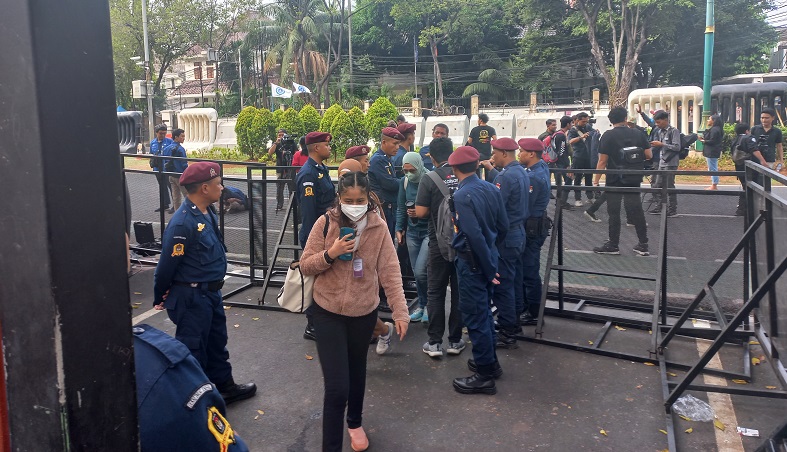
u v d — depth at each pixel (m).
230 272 7.70
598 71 47.72
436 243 4.95
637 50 34.06
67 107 1.20
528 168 5.54
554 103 52.44
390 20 54.03
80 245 1.23
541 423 3.97
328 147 5.37
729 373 4.57
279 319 6.12
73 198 1.21
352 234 3.35
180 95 57.16
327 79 42.78
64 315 1.20
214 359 4.23
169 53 42.97
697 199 5.43
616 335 5.50
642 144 8.16
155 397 1.61
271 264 6.57
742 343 5.22
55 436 1.23
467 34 50.22
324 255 3.33
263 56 48.72
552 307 6.16
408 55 55.94
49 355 1.21
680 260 5.52
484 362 4.36
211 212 4.23
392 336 5.59
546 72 46.59
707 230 5.41
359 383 3.62
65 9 1.19
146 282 7.41
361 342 3.56
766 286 3.66
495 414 4.10
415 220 5.82
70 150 1.21
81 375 1.24
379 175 6.24
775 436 3.30
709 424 3.96
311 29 43.28
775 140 10.60
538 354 5.12
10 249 1.21
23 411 1.25
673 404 4.16
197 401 1.67
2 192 1.20
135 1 40.22
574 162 11.82
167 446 1.60
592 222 5.78
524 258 5.67
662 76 42.94
